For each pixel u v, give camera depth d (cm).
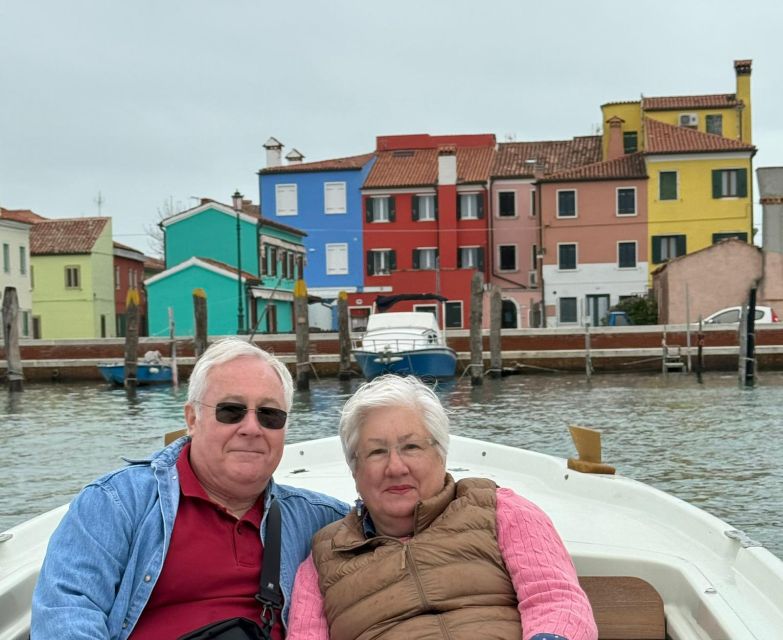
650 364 3412
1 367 3547
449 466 527
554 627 260
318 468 534
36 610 260
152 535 276
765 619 267
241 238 4778
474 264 4938
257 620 282
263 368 294
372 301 5009
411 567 276
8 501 1146
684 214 4638
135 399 2727
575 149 5266
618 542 347
